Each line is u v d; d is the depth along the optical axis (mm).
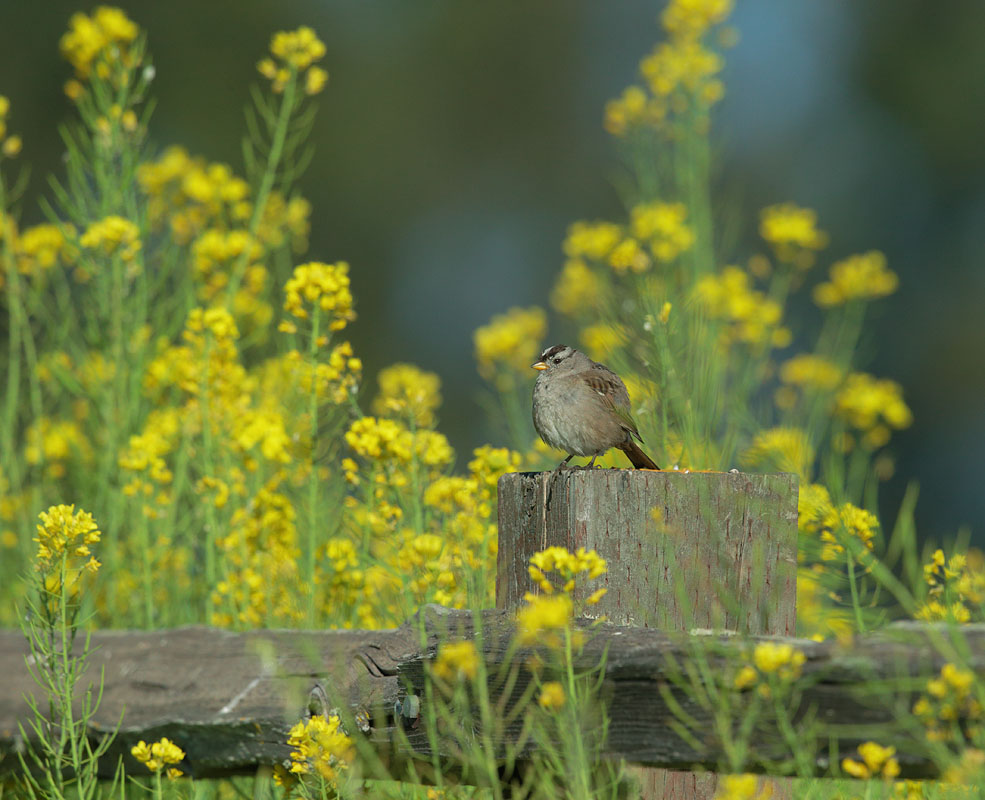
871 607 7004
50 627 6559
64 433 11773
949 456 30281
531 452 10680
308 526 9125
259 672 6918
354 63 35250
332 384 8906
